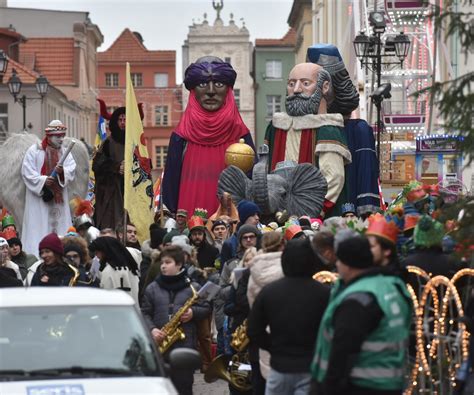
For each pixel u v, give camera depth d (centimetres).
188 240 2284
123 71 18288
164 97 17125
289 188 3375
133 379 1212
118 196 3431
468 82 1322
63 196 3114
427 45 5750
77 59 12106
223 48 17950
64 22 12400
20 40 10406
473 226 1390
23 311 1296
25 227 3114
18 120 9412
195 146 3744
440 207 1511
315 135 3619
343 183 3616
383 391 1143
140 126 2894
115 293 1353
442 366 1409
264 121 16525
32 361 1239
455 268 1520
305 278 1320
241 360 1773
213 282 1795
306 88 3653
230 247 2088
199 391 2092
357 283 1151
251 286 1538
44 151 3128
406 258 1530
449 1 1370
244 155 3525
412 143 5222
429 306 1432
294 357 1304
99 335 1275
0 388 1180
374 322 1132
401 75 5522
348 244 1160
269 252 1594
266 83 16450
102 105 3472
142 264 2230
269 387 1325
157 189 4075
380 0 5584
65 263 1884
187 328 1733
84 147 3375
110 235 2083
